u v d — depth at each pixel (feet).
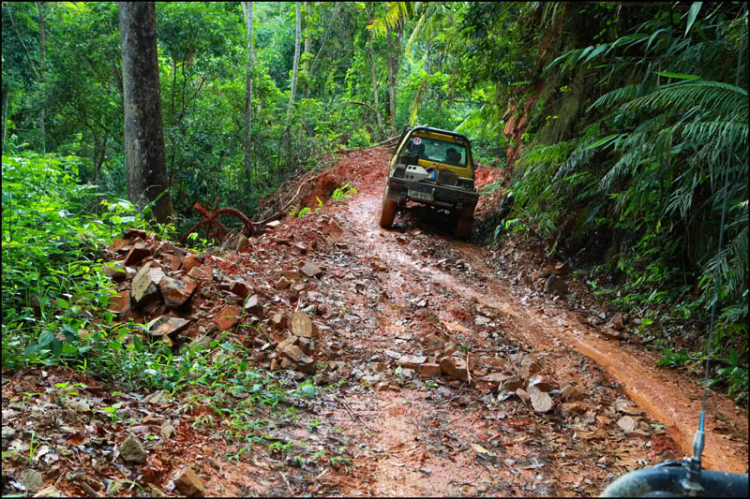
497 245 33.35
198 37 49.03
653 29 23.29
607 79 26.81
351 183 56.80
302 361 16.11
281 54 89.45
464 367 16.60
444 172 35.40
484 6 33.73
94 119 52.47
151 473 10.10
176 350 16.16
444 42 37.81
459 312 22.17
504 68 34.65
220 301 18.17
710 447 13.92
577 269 28.27
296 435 12.72
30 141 47.47
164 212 28.45
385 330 19.80
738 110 16.14
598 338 21.44
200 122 57.16
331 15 79.36
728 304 19.07
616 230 26.89
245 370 15.21
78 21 47.60
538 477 11.86
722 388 17.39
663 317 21.83
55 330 14.39
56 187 17.58
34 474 9.27
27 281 14.84
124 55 27.30
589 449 13.39
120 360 13.92
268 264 23.39
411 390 15.71
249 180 65.10
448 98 87.30
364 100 98.53
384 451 12.51
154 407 12.57
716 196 18.85
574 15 30.91
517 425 14.17
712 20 21.72
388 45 87.40
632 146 20.76
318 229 31.17
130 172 27.91
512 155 40.19
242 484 10.58
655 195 21.81
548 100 33.27
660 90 18.44
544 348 19.89
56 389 11.99
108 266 18.03
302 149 74.79
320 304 20.40
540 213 30.66
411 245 32.71
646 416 15.30
